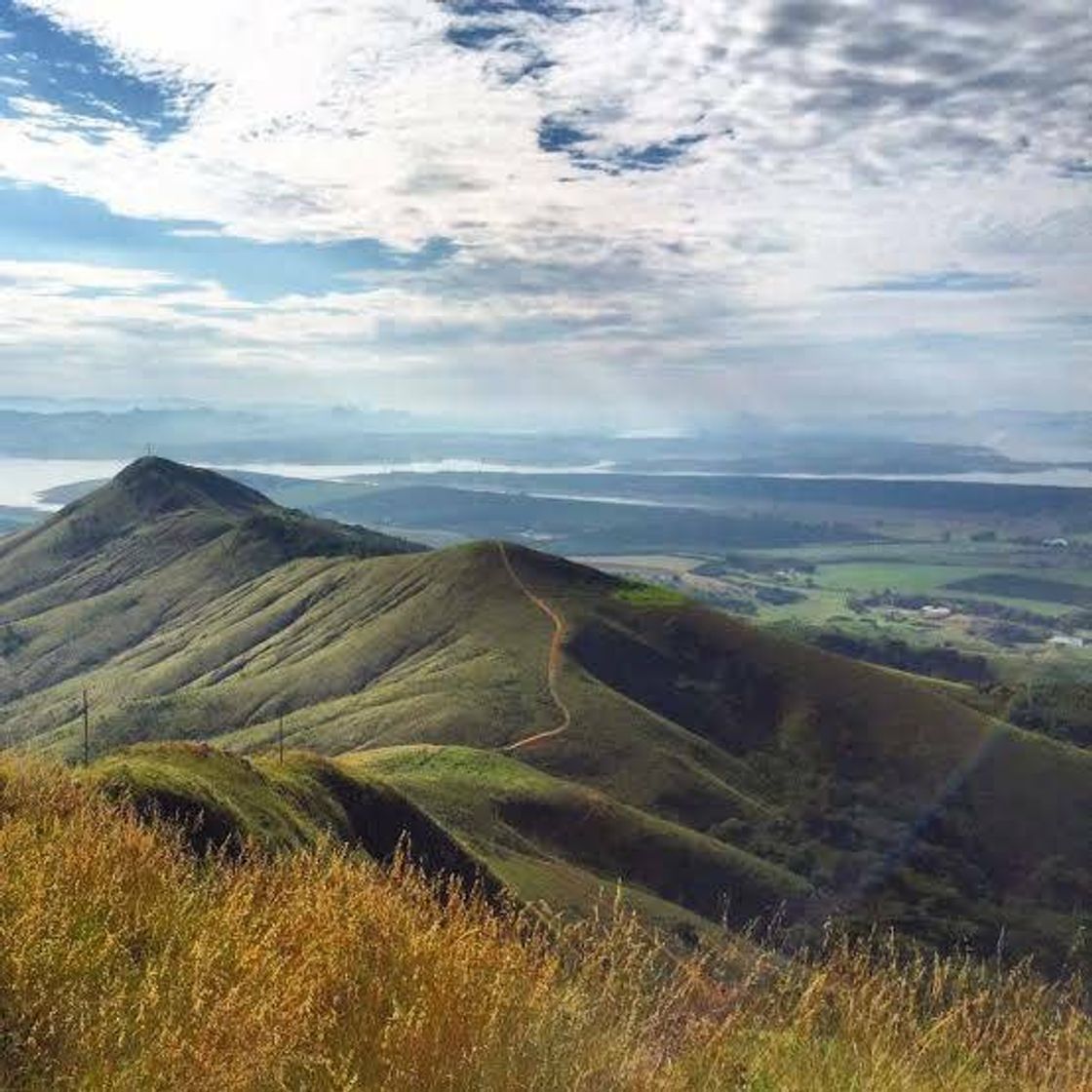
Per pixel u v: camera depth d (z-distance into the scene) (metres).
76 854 6.09
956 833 89.56
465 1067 4.24
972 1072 5.02
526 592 190.75
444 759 111.31
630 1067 4.53
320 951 4.86
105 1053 4.15
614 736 138.12
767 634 170.25
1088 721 150.00
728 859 98.31
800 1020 5.02
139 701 186.75
